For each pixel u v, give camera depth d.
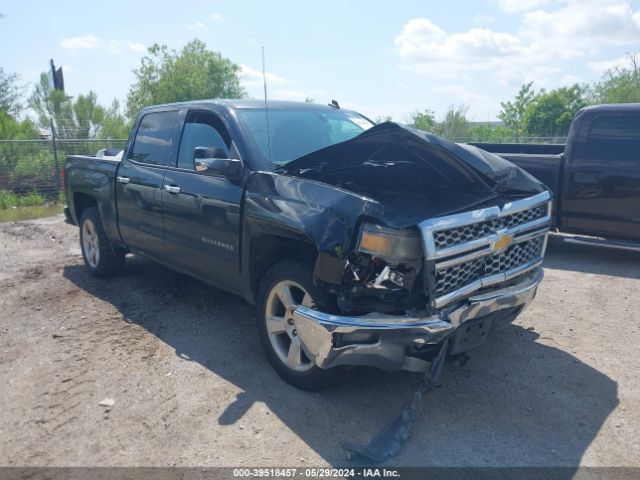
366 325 3.11
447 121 21.17
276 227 3.62
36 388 3.89
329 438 3.24
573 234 7.52
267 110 4.42
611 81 27.45
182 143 4.95
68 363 4.26
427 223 3.07
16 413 3.58
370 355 3.18
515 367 4.04
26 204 13.72
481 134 21.06
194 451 3.15
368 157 4.01
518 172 3.96
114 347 4.53
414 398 3.30
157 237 5.14
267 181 3.87
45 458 3.12
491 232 3.45
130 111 29.22
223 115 4.56
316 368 3.57
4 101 24.91
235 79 34.81
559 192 7.19
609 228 6.90
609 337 4.57
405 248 3.11
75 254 7.93
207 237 4.45
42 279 6.55
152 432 3.34
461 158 3.56
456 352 3.40
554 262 7.00
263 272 4.12
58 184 14.98
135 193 5.34
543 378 3.88
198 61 33.69
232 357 4.29
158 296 5.75
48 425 3.44
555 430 3.28
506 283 3.66
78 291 6.02
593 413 3.45
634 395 3.64
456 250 3.19
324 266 3.25
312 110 5.04
